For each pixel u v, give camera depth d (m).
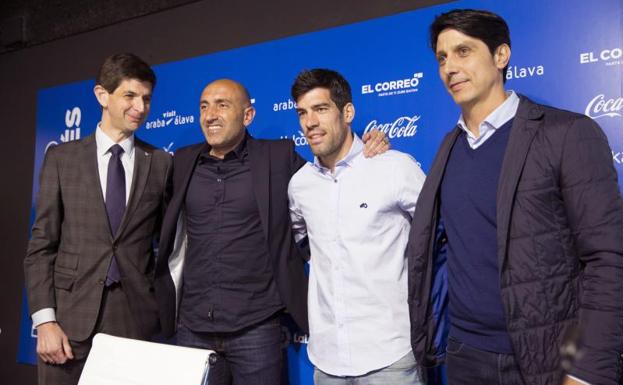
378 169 1.60
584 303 1.06
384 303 1.53
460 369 1.31
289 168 1.85
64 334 1.78
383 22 2.08
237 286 1.79
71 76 3.02
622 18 1.67
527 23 1.81
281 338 1.88
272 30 2.38
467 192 1.28
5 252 3.13
